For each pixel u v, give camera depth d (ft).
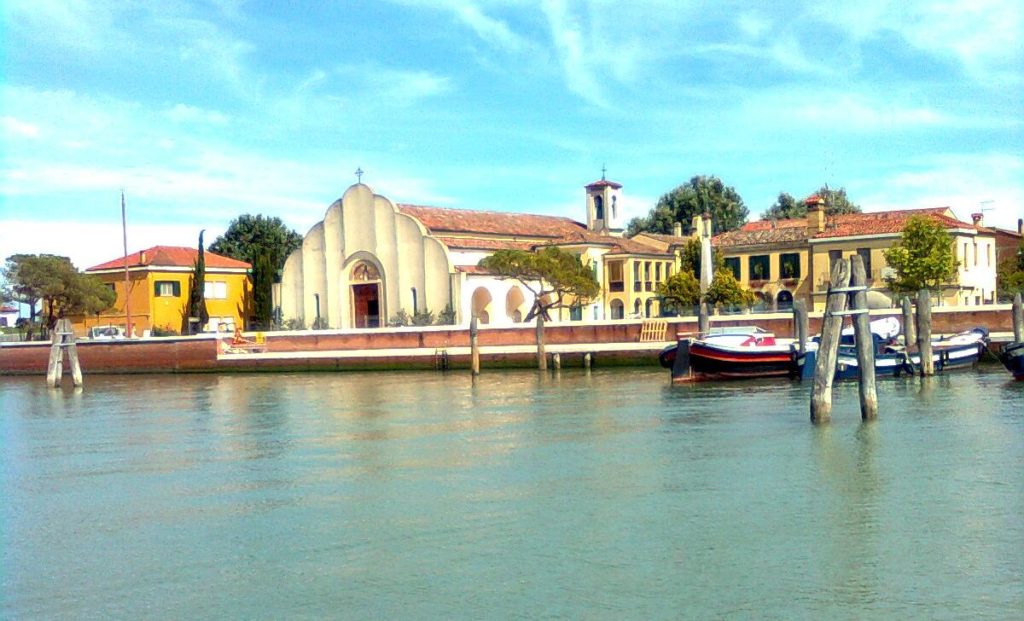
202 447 113.50
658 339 220.23
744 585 58.80
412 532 71.46
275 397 176.04
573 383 183.73
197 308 301.63
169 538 72.18
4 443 121.80
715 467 89.86
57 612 58.18
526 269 245.04
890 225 263.08
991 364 187.83
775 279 279.08
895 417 115.03
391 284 275.18
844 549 64.59
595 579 60.44
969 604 55.21
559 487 84.12
